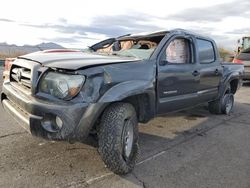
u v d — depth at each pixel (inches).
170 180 139.0
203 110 294.4
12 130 198.1
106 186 130.2
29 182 129.8
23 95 140.9
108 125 134.6
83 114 128.0
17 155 157.1
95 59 148.5
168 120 249.8
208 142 197.3
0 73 484.7
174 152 175.3
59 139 127.9
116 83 139.3
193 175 145.4
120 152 135.9
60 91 130.0
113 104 140.9
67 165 148.2
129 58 165.2
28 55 165.5
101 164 150.8
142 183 134.6
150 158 164.1
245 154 177.5
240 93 444.1
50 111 126.6
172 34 188.9
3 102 165.5
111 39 230.7
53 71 135.0
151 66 163.9
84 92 129.7
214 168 154.7
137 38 203.8
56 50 193.8
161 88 173.0
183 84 193.9
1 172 137.4
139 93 149.8
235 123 251.8
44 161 151.3
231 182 139.7
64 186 128.1
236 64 296.2
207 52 232.5
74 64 134.0
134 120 148.0
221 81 260.2
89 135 150.3
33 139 181.3
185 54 204.1
